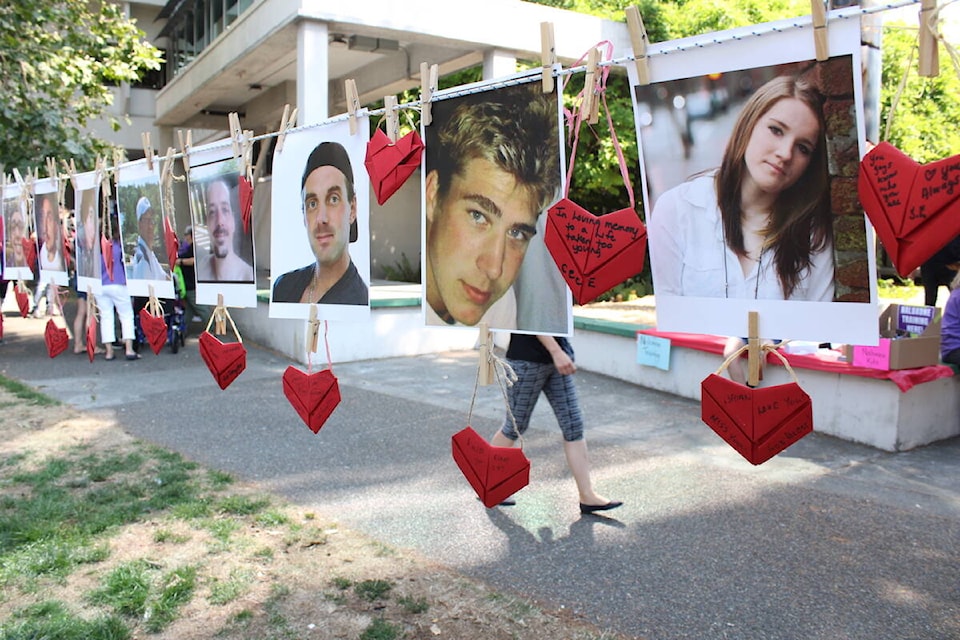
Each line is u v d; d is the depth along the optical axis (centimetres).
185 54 1633
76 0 1004
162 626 296
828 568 351
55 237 515
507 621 303
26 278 555
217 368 345
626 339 764
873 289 180
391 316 917
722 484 466
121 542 370
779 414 197
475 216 256
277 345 953
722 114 195
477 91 250
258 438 565
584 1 1365
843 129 178
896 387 528
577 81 1075
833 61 177
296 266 318
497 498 257
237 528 390
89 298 481
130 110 1994
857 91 175
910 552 369
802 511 421
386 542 376
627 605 316
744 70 189
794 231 188
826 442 557
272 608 310
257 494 441
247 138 336
